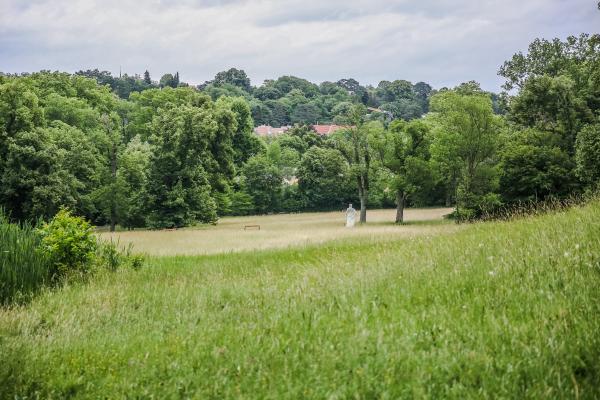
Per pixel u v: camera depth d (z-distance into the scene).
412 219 67.50
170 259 23.02
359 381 4.20
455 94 53.25
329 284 8.52
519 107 56.66
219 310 8.35
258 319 6.47
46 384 4.95
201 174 65.19
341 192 97.12
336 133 68.19
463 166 53.38
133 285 13.29
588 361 4.11
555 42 64.69
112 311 9.33
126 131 91.88
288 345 5.25
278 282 10.38
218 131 74.12
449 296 6.37
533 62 65.50
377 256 11.57
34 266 13.41
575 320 4.78
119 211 60.56
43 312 9.51
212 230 50.50
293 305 6.97
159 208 63.38
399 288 7.27
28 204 50.41
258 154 98.12
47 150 51.41
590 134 37.62
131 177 62.97
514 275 6.68
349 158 67.69
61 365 5.41
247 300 8.61
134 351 5.85
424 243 12.73
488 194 49.16
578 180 47.88
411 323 5.47
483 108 50.50
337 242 23.45
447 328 5.10
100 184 62.16
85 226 15.84
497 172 50.12
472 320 5.43
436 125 63.31
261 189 95.38
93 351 5.98
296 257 19.30
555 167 48.31
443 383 4.08
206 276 14.86
